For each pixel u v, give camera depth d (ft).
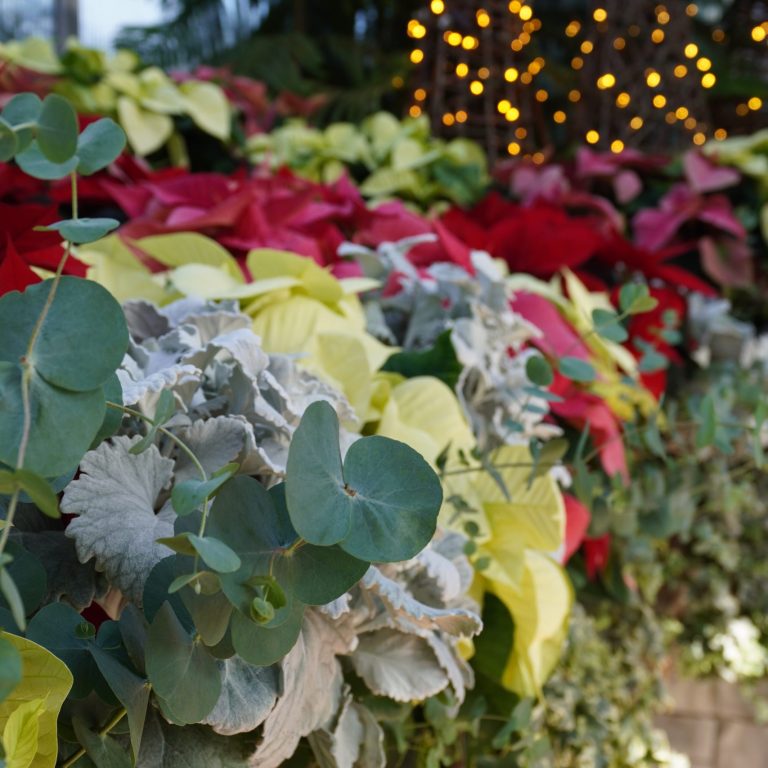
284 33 14.02
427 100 8.05
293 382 2.17
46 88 5.96
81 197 4.63
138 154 6.14
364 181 7.14
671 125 8.33
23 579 1.46
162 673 1.42
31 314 1.27
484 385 3.04
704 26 14.70
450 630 1.86
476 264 3.35
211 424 1.86
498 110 7.90
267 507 1.43
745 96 10.50
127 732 1.65
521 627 2.92
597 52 8.32
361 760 2.23
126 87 6.12
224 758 1.77
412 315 3.54
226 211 3.88
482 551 2.86
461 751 3.06
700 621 5.79
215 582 1.35
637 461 5.01
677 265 6.55
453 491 2.77
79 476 1.69
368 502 1.41
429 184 6.80
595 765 4.33
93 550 1.58
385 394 2.65
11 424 1.22
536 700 3.27
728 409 4.77
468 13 7.77
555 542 2.86
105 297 1.27
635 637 5.13
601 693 4.62
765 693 5.84
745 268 6.37
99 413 1.27
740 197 6.81
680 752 5.72
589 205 6.54
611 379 3.71
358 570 1.43
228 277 2.94
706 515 5.75
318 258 3.86
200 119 6.34
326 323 2.77
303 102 8.23
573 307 4.00
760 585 5.83
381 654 2.16
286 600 1.38
